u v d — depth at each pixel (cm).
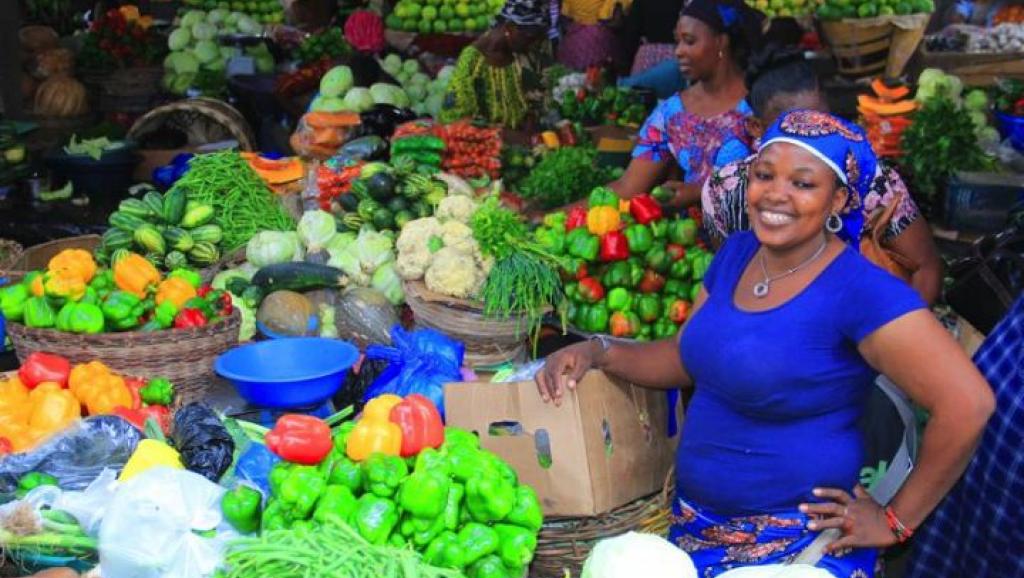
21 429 284
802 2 909
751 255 252
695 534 260
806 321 231
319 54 779
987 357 275
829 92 723
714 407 253
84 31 862
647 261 365
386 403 254
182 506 230
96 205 564
